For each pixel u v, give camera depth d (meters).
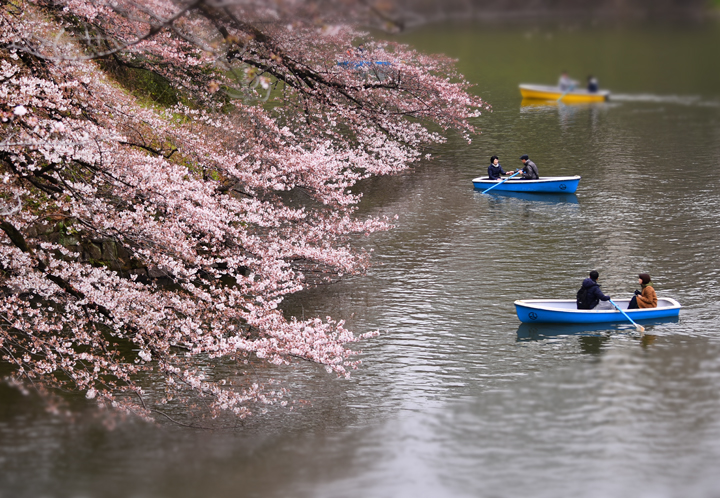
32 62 20.59
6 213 17.94
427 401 21.77
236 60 26.22
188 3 16.06
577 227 38.66
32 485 16.06
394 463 17.84
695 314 27.94
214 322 21.03
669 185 46.22
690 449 18.27
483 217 41.16
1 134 18.03
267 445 18.80
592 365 24.08
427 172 52.06
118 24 26.03
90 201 18.92
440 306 28.92
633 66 87.75
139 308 20.34
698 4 64.25
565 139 60.75
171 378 20.23
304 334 20.27
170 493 16.20
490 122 67.38
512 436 19.55
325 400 22.02
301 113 31.75
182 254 20.31
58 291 20.53
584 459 18.03
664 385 22.22
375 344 25.73
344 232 29.23
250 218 23.84
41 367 20.00
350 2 11.64
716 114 68.88
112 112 22.11
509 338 26.25
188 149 23.56
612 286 30.48
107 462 16.94
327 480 17.08
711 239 35.72
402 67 30.33
